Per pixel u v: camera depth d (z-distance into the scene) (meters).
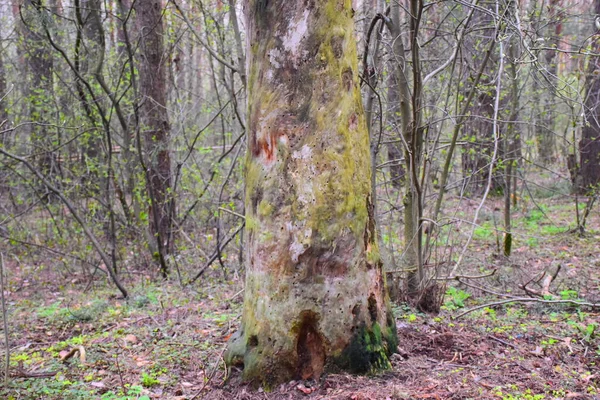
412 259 5.66
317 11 3.41
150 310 6.29
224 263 8.37
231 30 8.40
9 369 4.09
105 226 9.03
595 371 3.84
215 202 8.27
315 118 3.44
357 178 3.55
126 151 8.38
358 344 3.55
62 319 6.01
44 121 8.75
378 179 7.81
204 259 8.35
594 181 11.92
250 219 3.62
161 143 8.55
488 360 4.04
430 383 3.53
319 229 3.45
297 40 3.42
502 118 7.50
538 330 4.70
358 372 3.56
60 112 8.88
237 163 9.09
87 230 6.88
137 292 7.14
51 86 8.81
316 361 3.53
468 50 6.20
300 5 3.40
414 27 4.71
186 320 5.66
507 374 3.75
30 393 3.77
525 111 9.48
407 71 5.90
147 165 8.47
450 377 3.64
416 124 4.92
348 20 3.54
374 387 3.40
